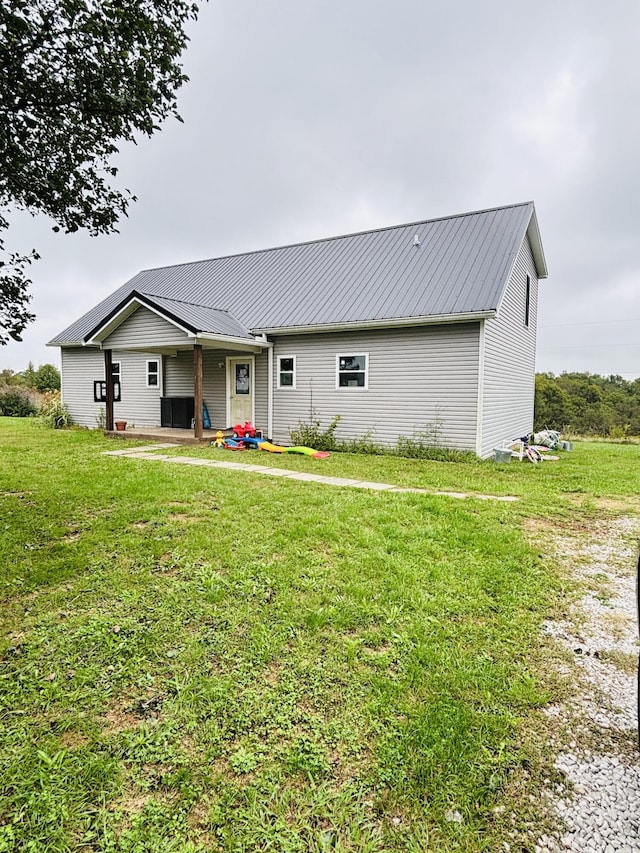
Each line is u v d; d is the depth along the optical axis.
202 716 2.13
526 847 1.56
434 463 9.45
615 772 1.88
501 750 1.97
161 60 4.17
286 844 1.55
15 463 8.29
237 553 3.96
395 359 10.76
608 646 2.79
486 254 11.03
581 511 5.80
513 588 3.47
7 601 3.17
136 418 15.59
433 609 3.12
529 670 2.53
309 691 2.30
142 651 2.61
